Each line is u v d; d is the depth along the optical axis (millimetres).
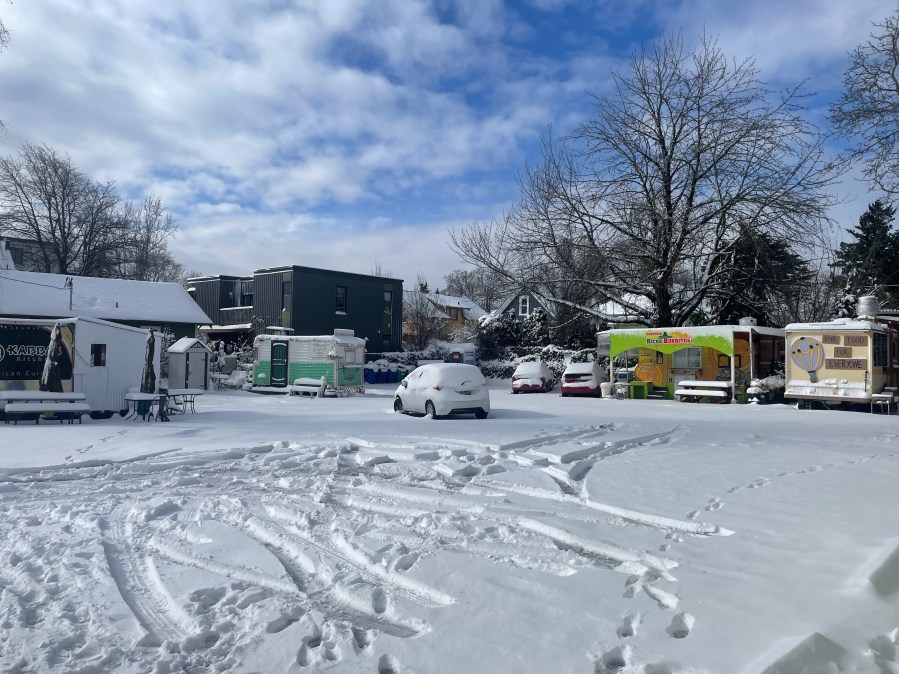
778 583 4789
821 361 21078
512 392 33094
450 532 6383
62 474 9867
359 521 6875
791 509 6988
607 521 6711
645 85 28969
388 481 9172
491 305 70875
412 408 19047
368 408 21938
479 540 6098
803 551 5555
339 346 29094
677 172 29031
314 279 41906
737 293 30547
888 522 6391
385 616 4523
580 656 3771
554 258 31438
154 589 5113
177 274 68562
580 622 4199
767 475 8992
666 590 4676
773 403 24109
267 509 7551
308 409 21516
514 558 5605
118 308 34000
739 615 4219
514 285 32812
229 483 9250
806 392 21234
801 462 10148
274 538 6406
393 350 46906
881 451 11398
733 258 29031
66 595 4930
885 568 4855
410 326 56625
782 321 33406
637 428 15148
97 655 3957
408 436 13391
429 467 10164
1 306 30688
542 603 4516
